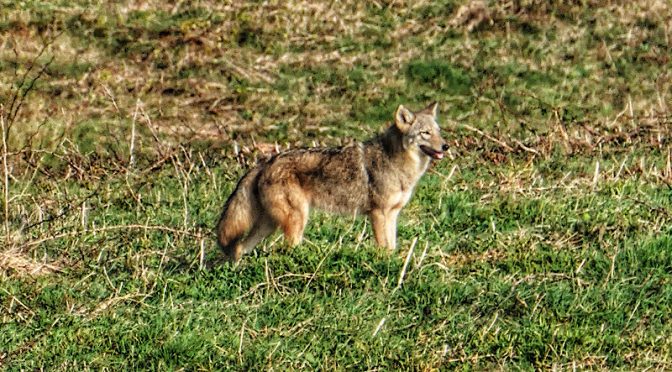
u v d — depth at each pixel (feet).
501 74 182.91
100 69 176.45
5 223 108.78
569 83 181.57
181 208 119.75
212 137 160.35
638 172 130.82
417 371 82.48
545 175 131.34
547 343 85.51
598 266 98.73
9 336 87.56
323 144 160.56
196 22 187.42
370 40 190.80
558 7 200.23
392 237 106.63
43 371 82.74
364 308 91.09
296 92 176.04
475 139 152.35
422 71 182.50
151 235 108.37
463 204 115.96
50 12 187.42
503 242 104.63
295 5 196.65
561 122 155.22
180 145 145.28
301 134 164.04
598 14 199.52
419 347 85.76
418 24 195.93
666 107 175.01
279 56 184.65
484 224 111.45
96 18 186.91
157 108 168.04
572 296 92.99
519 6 200.03
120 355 84.89
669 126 155.84
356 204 105.91
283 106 171.22
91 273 98.68
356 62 184.34
